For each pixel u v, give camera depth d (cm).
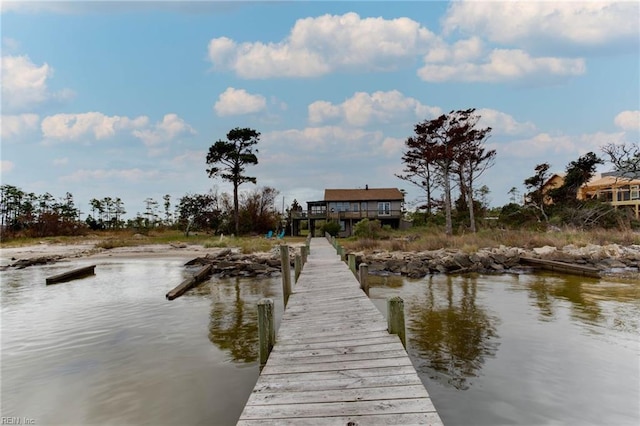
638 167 3072
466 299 1179
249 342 828
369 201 4816
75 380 650
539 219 3366
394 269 1762
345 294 915
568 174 3750
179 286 1407
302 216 4931
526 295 1216
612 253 1875
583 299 1140
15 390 618
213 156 4425
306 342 580
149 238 4453
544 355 711
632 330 845
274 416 362
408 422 345
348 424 345
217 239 3884
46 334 910
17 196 5744
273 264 1978
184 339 855
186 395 586
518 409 524
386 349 532
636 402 541
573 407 529
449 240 2453
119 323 995
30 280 1761
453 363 682
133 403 566
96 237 4841
